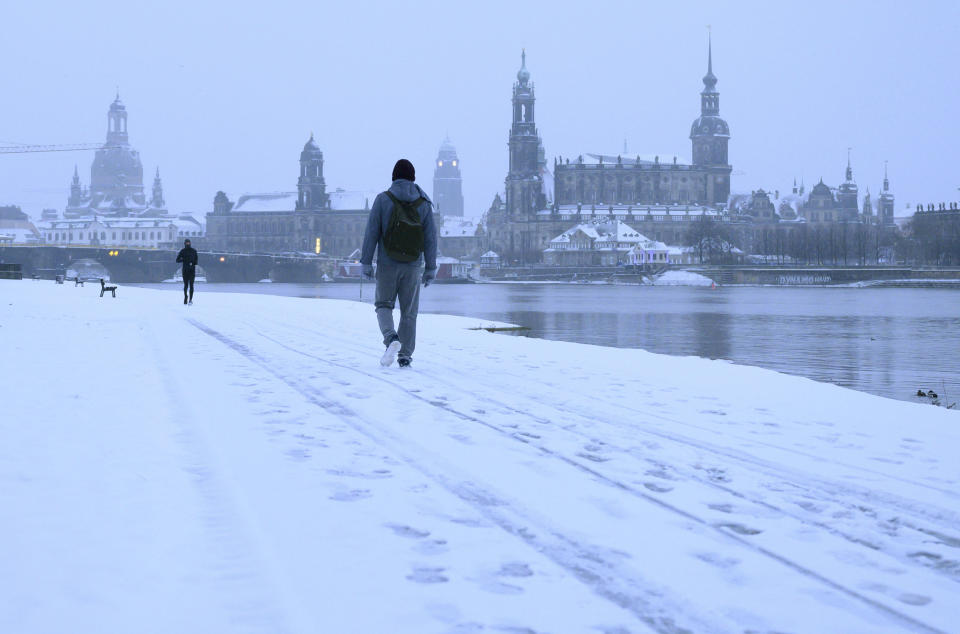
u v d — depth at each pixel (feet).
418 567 25.17
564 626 21.39
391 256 69.36
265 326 122.11
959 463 40.01
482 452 40.11
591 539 27.94
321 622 21.16
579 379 67.00
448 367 73.10
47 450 38.37
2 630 20.06
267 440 41.73
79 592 22.50
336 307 185.26
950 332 379.55
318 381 62.54
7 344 88.12
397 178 71.10
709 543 27.89
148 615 21.25
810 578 25.02
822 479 36.65
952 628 21.65
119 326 118.73
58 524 27.96
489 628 21.17
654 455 40.47
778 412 53.36
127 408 50.06
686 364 77.92
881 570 25.85
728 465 38.83
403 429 45.06
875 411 54.03
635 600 23.16
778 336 353.31
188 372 67.26
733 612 22.45
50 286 320.09
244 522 28.66
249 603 22.20
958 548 28.04
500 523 29.55
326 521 29.12
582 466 37.93
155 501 30.91
